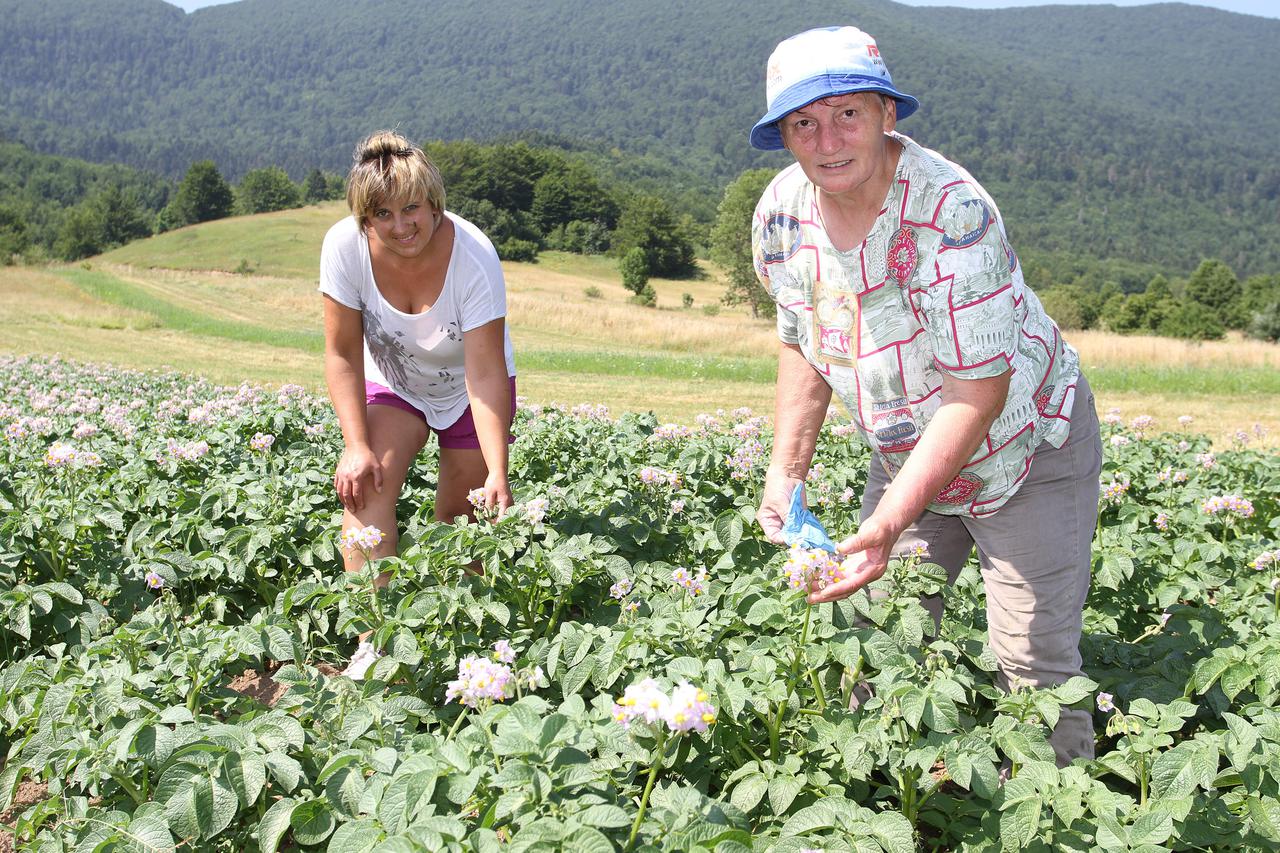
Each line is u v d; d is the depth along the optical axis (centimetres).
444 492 523
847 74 292
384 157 419
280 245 12938
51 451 538
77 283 6362
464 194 14312
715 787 340
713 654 367
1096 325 10431
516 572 430
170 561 490
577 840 239
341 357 470
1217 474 780
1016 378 326
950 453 314
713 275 12719
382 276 455
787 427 392
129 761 321
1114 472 741
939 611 402
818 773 319
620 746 286
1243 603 489
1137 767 330
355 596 398
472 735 283
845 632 343
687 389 2131
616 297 8925
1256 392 2055
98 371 1952
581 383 2266
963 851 308
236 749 305
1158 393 2044
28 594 437
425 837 248
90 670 371
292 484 599
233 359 3114
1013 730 323
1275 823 297
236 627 442
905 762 307
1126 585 520
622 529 525
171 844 284
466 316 461
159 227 17088
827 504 550
